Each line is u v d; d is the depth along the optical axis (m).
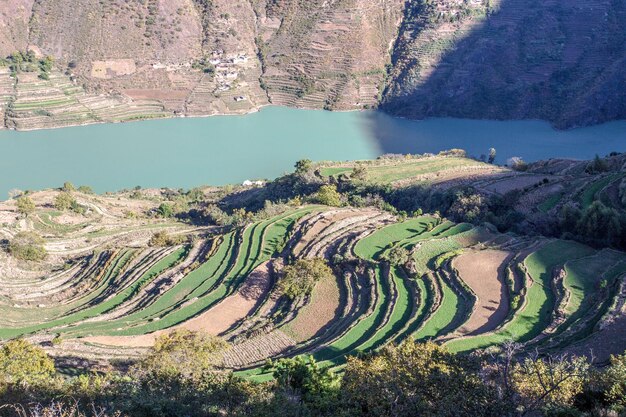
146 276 84.44
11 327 71.31
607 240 76.12
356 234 85.94
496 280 67.62
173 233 109.75
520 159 156.38
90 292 84.06
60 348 61.62
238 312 70.56
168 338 48.97
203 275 81.00
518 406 31.62
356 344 57.66
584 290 62.94
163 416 35.25
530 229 87.56
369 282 70.62
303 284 71.00
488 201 99.19
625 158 115.06
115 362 58.25
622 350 49.19
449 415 29.72
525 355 49.44
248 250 85.94
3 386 40.22
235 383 41.44
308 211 100.00
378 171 133.50
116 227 116.06
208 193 153.50
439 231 85.69
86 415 35.62
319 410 36.41
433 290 66.25
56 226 113.62
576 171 117.94
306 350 58.31
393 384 33.06
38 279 90.25
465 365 34.38
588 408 33.94
